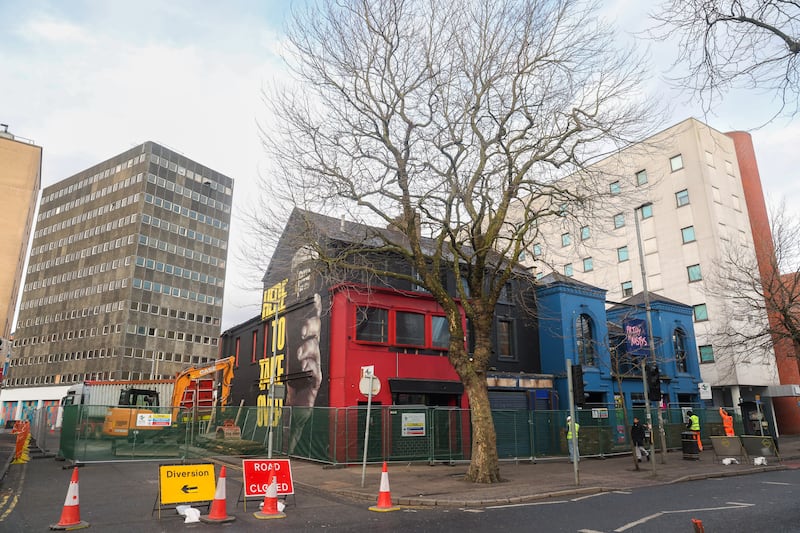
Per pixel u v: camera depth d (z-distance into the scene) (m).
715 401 39.06
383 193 16.25
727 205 42.31
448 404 23.59
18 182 54.81
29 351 76.94
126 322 67.25
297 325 25.59
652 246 44.00
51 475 15.81
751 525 8.55
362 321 21.67
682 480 15.23
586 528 8.54
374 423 19.14
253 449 22.06
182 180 76.94
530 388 25.77
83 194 79.00
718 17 5.69
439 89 15.80
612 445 23.14
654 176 44.38
